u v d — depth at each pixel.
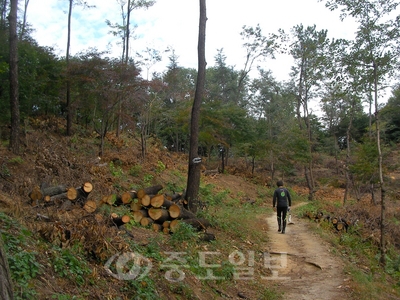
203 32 11.16
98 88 17.11
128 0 25.66
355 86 11.88
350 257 10.77
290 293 6.84
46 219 6.23
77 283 4.48
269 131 33.88
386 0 10.88
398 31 11.08
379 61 11.30
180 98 26.28
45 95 18.39
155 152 24.31
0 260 2.85
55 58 19.59
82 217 6.43
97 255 5.31
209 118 26.84
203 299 5.69
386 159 25.25
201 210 11.35
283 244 10.73
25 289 3.73
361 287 7.10
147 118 21.05
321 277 7.75
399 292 8.67
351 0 11.06
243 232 10.98
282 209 12.58
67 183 11.17
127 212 8.34
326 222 15.30
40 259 4.52
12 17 13.54
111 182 13.81
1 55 15.76
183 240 7.68
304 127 34.09
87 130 21.28
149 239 7.16
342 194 33.81
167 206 8.73
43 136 16.38
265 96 39.59
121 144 20.75
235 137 31.42
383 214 12.04
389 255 13.81
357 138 50.06
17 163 12.24
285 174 40.19
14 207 6.48
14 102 13.44
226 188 26.25
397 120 38.62
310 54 25.02
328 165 44.09
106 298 4.53
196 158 10.88
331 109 40.06
